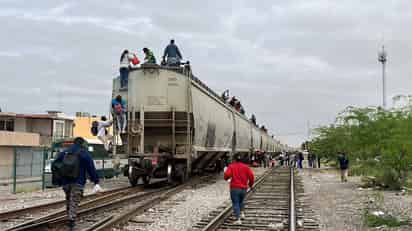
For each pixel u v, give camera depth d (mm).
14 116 44062
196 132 21891
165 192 17844
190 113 21266
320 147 48875
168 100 21250
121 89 21578
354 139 22406
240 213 12000
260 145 56438
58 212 12008
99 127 21547
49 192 19703
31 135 36656
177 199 16422
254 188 20281
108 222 10492
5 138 33375
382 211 14172
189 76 21578
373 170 22109
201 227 10984
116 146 21016
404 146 15539
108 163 27578
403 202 16781
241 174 11836
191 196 17453
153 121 21203
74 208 9383
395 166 19922
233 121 34188
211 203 15430
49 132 45562
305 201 16562
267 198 17062
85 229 9781
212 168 32531
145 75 21391
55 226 10688
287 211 13680
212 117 25953
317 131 48562
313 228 11000
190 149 21172
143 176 21609
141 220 11766
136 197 15922
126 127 20953
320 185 24812
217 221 11086
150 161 20156
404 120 16500
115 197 16766
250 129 45344
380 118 20797
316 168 50375
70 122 48469
